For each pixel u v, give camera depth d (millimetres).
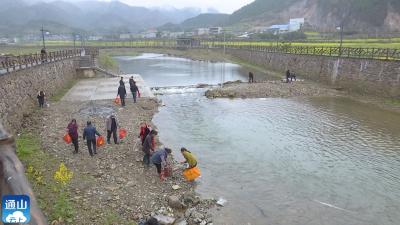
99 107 29672
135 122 25656
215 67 79625
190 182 16047
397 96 33594
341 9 183500
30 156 16766
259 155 19938
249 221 12844
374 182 16406
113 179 15422
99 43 149500
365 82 38125
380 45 63375
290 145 21734
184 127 25781
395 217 13352
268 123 27047
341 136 23547
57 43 144250
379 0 154875
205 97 38375
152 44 143000
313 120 27906
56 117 25500
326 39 100312
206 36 175625
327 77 45469
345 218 13250
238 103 35000
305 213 13555
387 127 25672
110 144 19969
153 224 10516
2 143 3596
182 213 13219
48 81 33312
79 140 20375
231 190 15414
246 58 88812
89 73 50094
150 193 14484
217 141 22484
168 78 58719
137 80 47500
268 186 15906
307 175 17188
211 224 12461
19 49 101125
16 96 23062
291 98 37531
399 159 19297
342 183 16297
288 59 59844
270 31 193500
